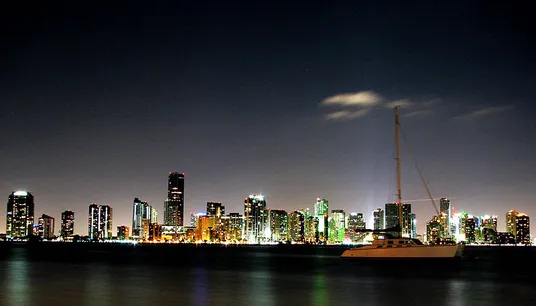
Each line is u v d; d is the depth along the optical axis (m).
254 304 53.53
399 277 86.38
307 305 53.22
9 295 59.28
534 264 140.62
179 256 199.12
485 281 79.62
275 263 137.88
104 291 63.56
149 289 66.19
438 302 55.97
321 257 195.25
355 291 65.00
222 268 113.00
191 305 52.50
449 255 110.12
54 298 56.84
